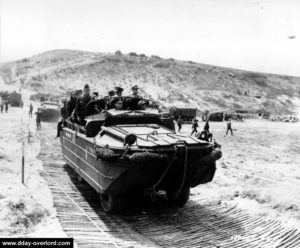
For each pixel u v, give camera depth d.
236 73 135.75
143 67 121.69
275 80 138.00
